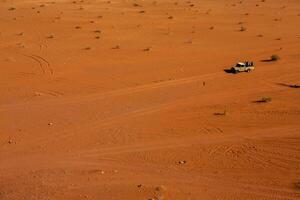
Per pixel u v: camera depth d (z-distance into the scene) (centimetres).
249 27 15775
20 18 16475
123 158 6338
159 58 11819
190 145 6706
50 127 7562
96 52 12356
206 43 13412
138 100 8819
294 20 17175
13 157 6488
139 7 19250
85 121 7781
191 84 9781
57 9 18238
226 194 5341
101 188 5516
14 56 12019
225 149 6538
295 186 5481
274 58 11544
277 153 6350
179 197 5269
